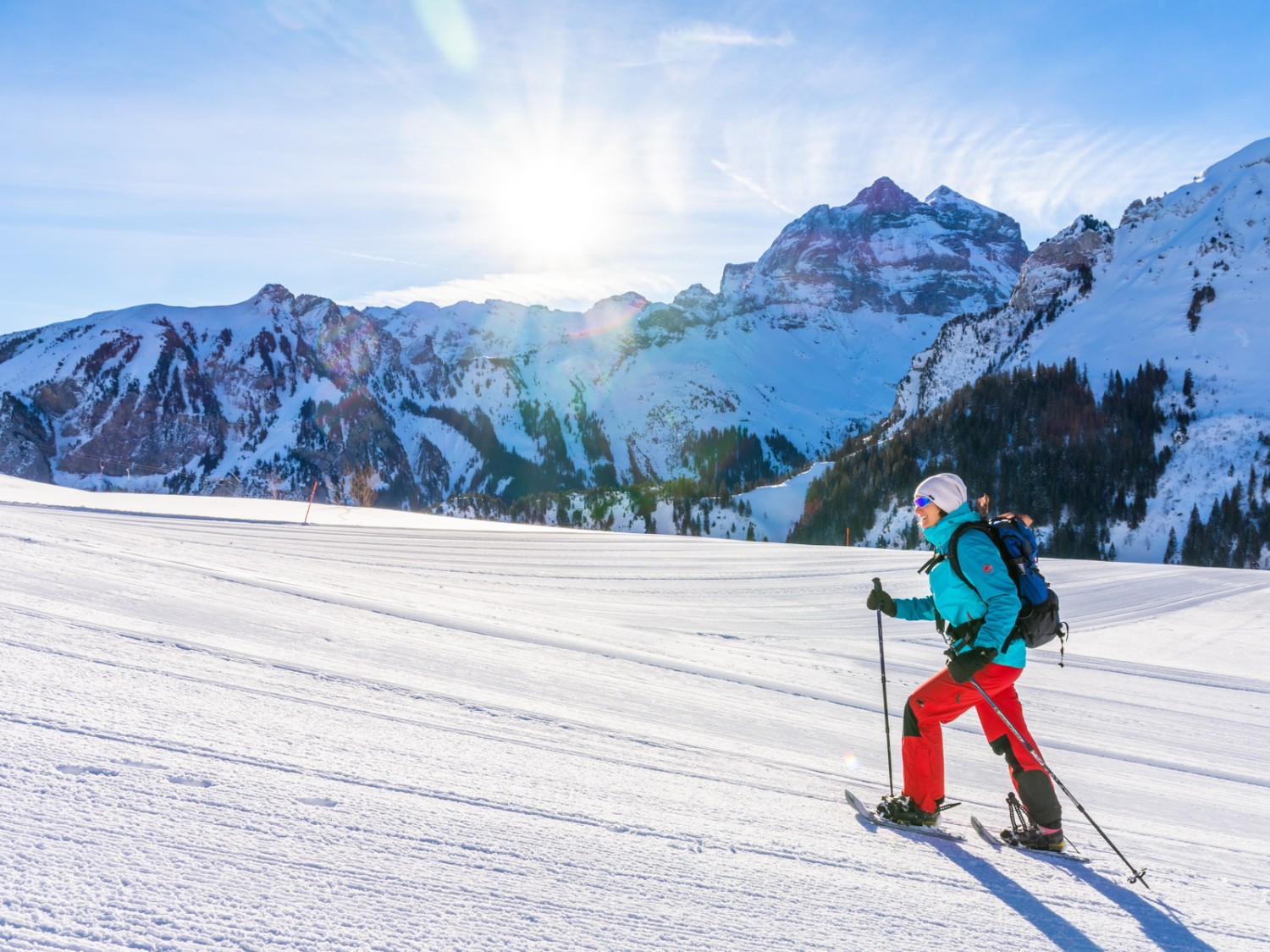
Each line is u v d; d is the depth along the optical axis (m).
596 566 21.28
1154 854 3.88
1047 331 171.88
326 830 2.29
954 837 3.52
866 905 2.50
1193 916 2.92
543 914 2.03
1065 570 30.58
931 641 14.09
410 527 26.86
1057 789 5.29
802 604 17.97
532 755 3.66
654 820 2.97
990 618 3.31
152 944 1.59
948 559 3.44
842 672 9.62
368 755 3.11
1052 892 2.96
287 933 1.72
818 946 2.14
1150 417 123.69
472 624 8.14
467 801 2.78
